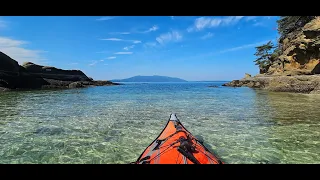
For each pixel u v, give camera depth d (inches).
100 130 404.8
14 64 1481.3
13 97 956.0
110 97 1019.9
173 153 199.9
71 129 409.4
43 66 1962.4
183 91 1517.0
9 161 270.4
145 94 1221.1
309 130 396.5
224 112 584.1
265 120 478.0
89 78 2469.2
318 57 1472.7
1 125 436.5
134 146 322.3
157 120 488.1
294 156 282.2
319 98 867.4
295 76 1369.3
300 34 1632.6
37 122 464.1
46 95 1075.3
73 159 276.5
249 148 311.9
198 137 362.6
